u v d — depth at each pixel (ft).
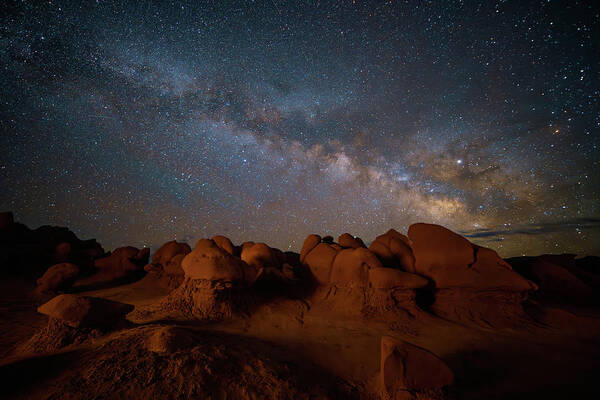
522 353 14.49
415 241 23.95
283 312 20.22
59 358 10.14
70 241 40.63
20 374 9.04
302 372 11.62
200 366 9.98
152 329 12.28
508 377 12.01
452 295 21.39
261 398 9.47
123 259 35.12
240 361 11.12
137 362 9.77
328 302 22.18
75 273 25.76
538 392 10.84
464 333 17.15
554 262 31.55
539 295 27.55
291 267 29.27
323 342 15.30
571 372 12.45
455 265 21.94
